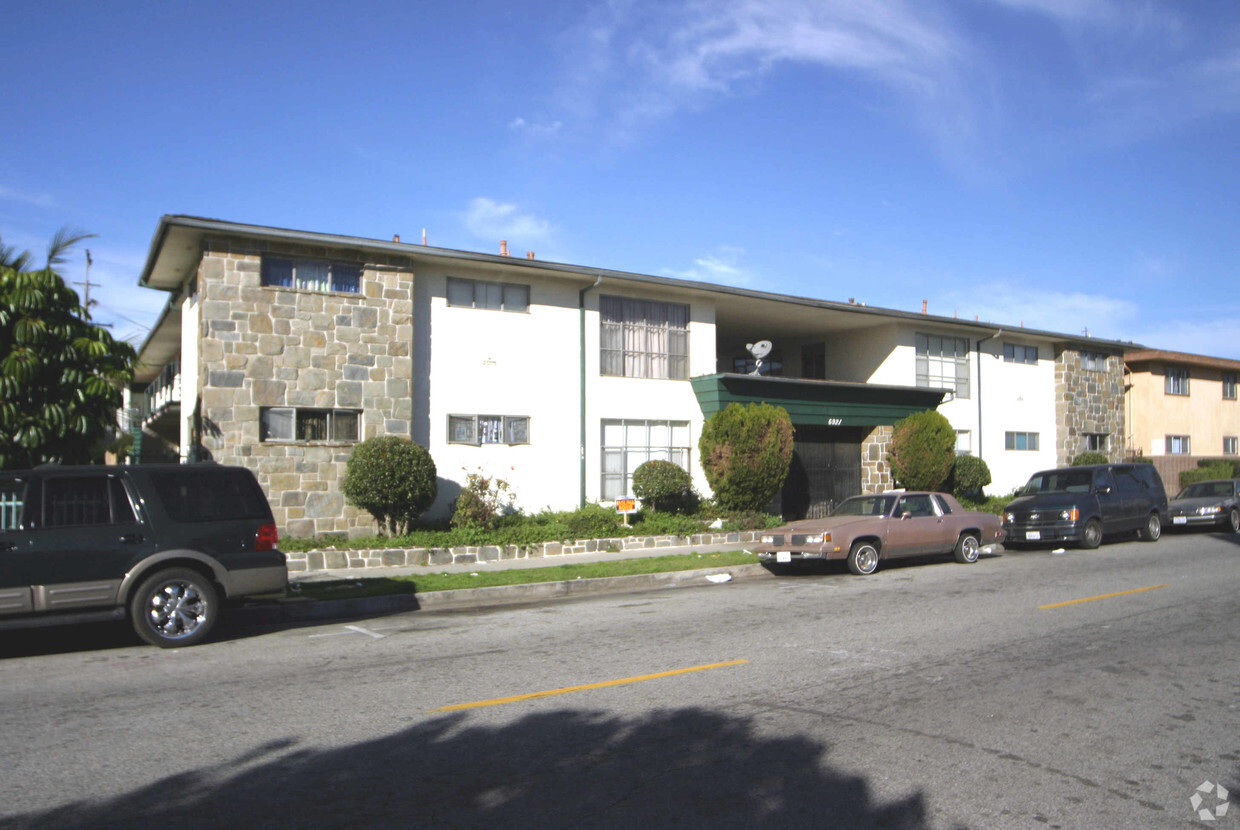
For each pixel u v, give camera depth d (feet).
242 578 32.71
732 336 90.07
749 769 18.12
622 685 25.02
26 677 27.20
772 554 52.39
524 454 60.70
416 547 51.39
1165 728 20.75
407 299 55.47
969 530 54.95
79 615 30.27
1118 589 42.22
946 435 76.59
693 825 15.42
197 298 53.42
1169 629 32.35
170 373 79.71
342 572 48.24
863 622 34.55
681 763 18.51
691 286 66.80
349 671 27.37
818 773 17.88
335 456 52.47
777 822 15.55
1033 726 20.90
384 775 17.88
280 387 51.29
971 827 15.37
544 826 15.38
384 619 38.22
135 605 30.89
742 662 27.81
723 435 65.16
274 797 16.74
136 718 22.18
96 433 45.65
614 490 65.10
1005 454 92.48
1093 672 26.03
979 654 28.50
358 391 53.52
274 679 26.40
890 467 78.79
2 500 29.86
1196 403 114.32
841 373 88.12
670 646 30.58
